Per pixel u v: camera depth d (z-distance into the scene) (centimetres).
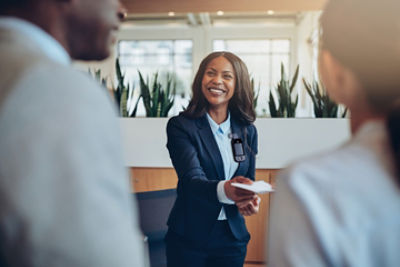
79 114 42
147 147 269
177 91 1373
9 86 41
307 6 286
